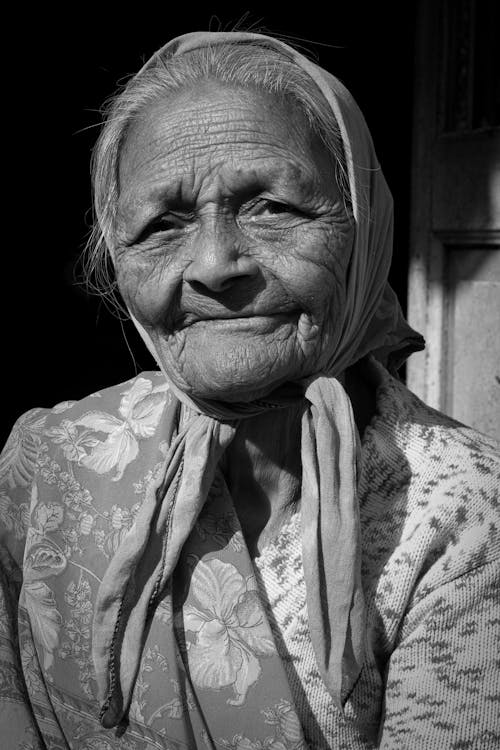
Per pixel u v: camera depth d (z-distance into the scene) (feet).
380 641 3.08
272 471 3.36
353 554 2.96
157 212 3.01
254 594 3.15
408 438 3.33
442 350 8.09
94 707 3.41
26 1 12.87
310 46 11.63
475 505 3.10
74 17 12.97
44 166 13.60
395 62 11.32
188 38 3.37
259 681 3.08
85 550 3.53
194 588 3.22
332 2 11.50
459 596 2.98
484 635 2.96
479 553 3.01
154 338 3.24
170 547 3.18
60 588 3.54
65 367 13.89
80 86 13.30
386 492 3.24
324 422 3.06
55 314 13.89
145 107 3.12
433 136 7.98
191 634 3.19
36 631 3.57
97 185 3.37
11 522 3.85
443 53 7.84
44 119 13.43
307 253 2.98
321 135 3.08
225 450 3.37
